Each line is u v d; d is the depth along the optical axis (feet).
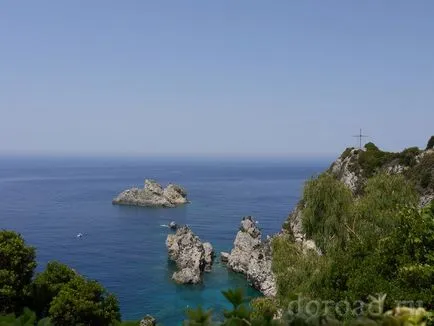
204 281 296.92
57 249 375.45
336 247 110.42
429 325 48.29
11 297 143.64
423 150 231.71
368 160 255.50
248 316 20.29
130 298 259.19
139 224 498.69
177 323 224.12
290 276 107.76
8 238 155.84
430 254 71.97
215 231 460.96
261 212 596.29
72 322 139.95
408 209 82.17
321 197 124.26
